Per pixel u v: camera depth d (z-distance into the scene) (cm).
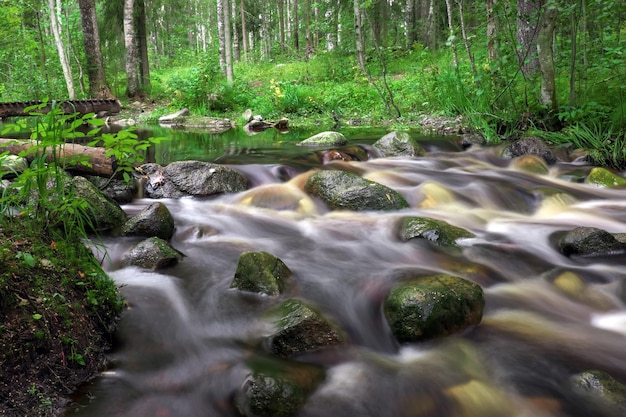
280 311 272
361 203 513
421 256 387
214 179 553
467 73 1257
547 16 820
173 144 936
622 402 212
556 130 885
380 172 673
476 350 262
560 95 943
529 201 572
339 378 235
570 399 221
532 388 230
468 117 1040
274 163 697
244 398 207
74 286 244
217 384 222
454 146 900
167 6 2728
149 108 1755
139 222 390
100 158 422
